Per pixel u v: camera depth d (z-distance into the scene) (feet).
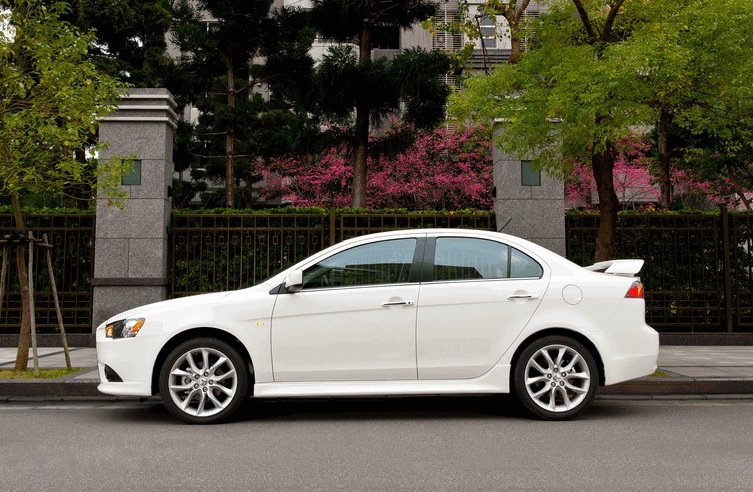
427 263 19.16
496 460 14.29
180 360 18.40
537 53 26.86
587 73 23.38
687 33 23.07
